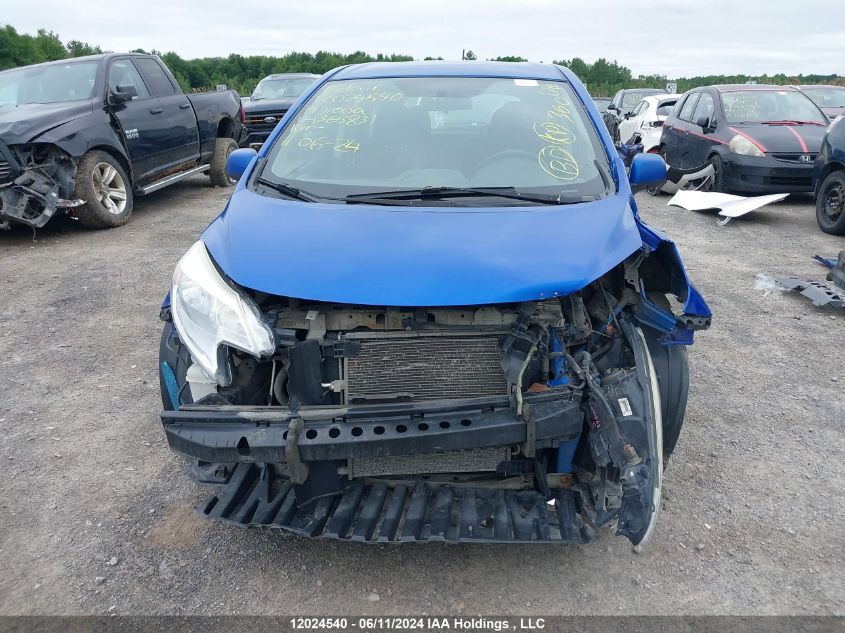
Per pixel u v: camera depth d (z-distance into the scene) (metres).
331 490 2.44
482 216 2.85
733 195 9.73
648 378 2.45
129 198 8.59
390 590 2.54
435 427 2.28
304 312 2.58
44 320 5.29
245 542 2.81
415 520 2.39
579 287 2.47
